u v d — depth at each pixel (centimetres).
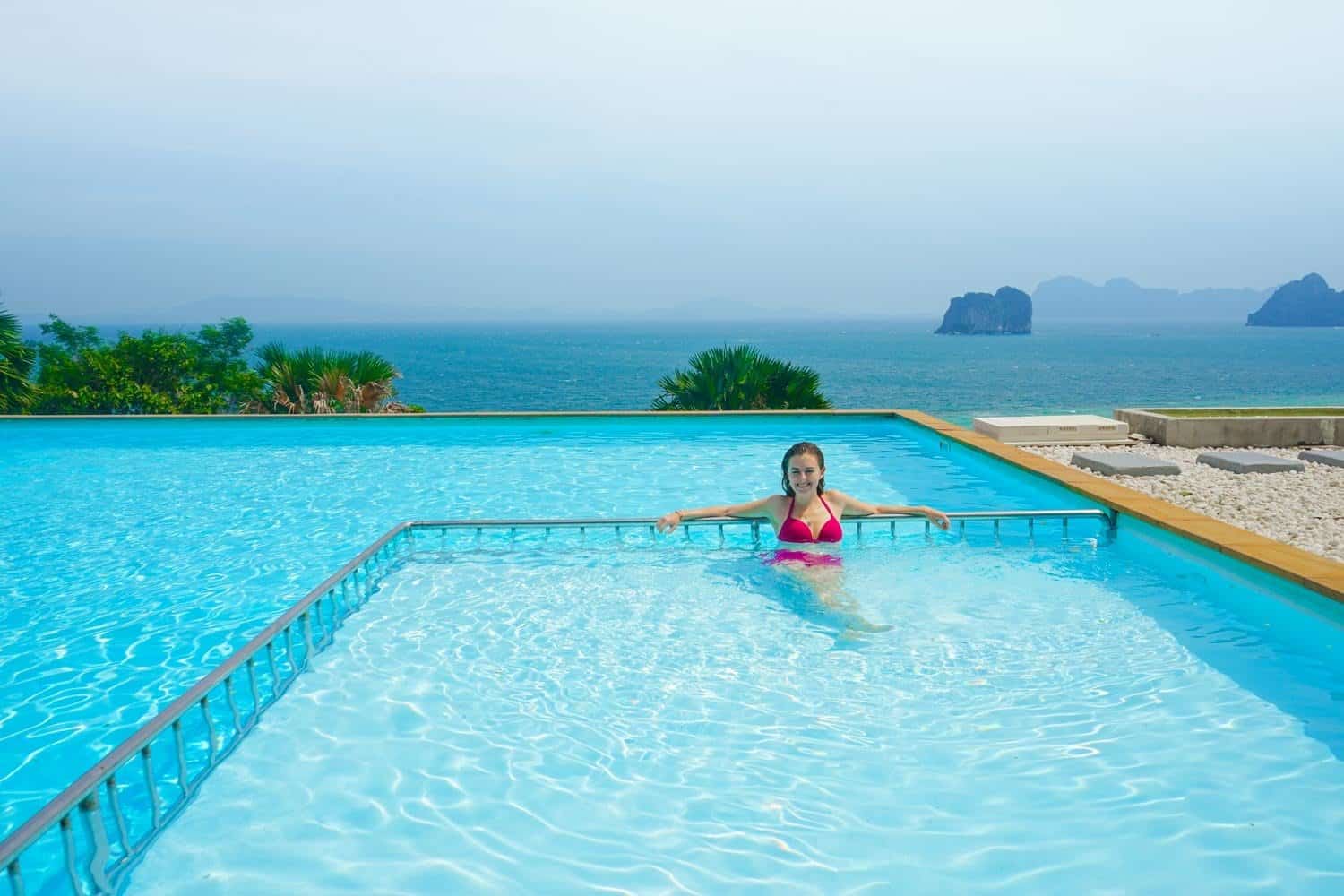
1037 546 654
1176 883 274
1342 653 454
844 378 11269
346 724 390
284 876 281
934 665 446
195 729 389
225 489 945
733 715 394
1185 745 362
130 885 276
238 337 3003
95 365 2139
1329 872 278
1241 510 773
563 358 17612
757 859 288
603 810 319
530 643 481
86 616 548
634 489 930
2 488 954
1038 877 277
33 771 358
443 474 1026
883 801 323
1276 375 11250
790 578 577
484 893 272
